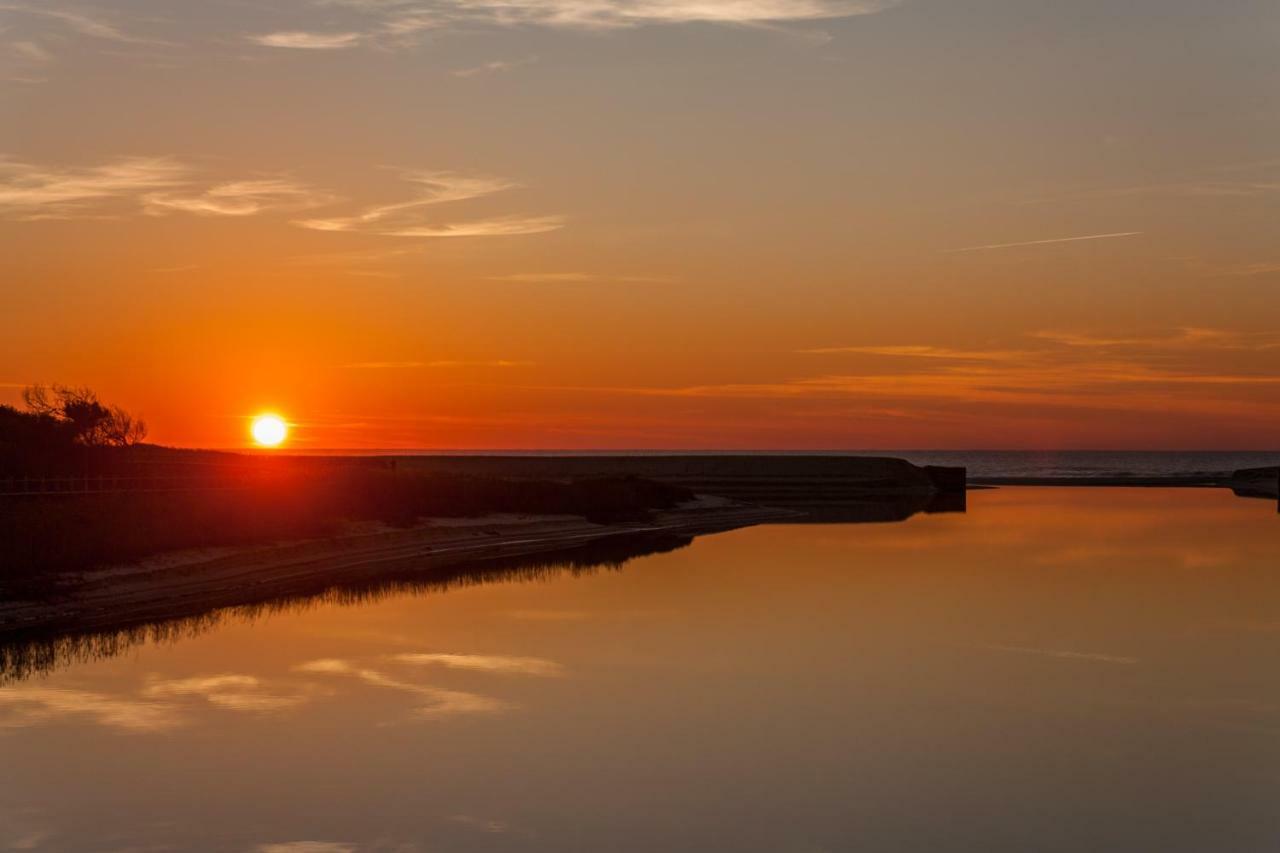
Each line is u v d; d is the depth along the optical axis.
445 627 45.69
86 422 82.00
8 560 48.94
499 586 57.91
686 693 35.12
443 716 32.53
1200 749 30.09
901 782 27.47
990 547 76.56
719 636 43.78
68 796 26.11
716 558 70.88
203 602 51.59
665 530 94.25
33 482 66.56
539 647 41.75
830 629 45.25
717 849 23.67
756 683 36.41
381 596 54.34
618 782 27.28
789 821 25.08
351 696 34.53
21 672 37.25
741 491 153.88
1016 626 45.72
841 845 23.88
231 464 95.62
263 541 63.72
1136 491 161.75
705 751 29.58
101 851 23.22
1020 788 27.14
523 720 32.19
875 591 55.25
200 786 26.81
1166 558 69.00
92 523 55.31
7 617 44.88
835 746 30.12
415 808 25.56
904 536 86.12
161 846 23.48
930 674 37.66
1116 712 33.41
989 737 30.95
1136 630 44.91
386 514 78.62
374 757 28.88
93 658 39.44
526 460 182.50
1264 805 26.23
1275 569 63.25
